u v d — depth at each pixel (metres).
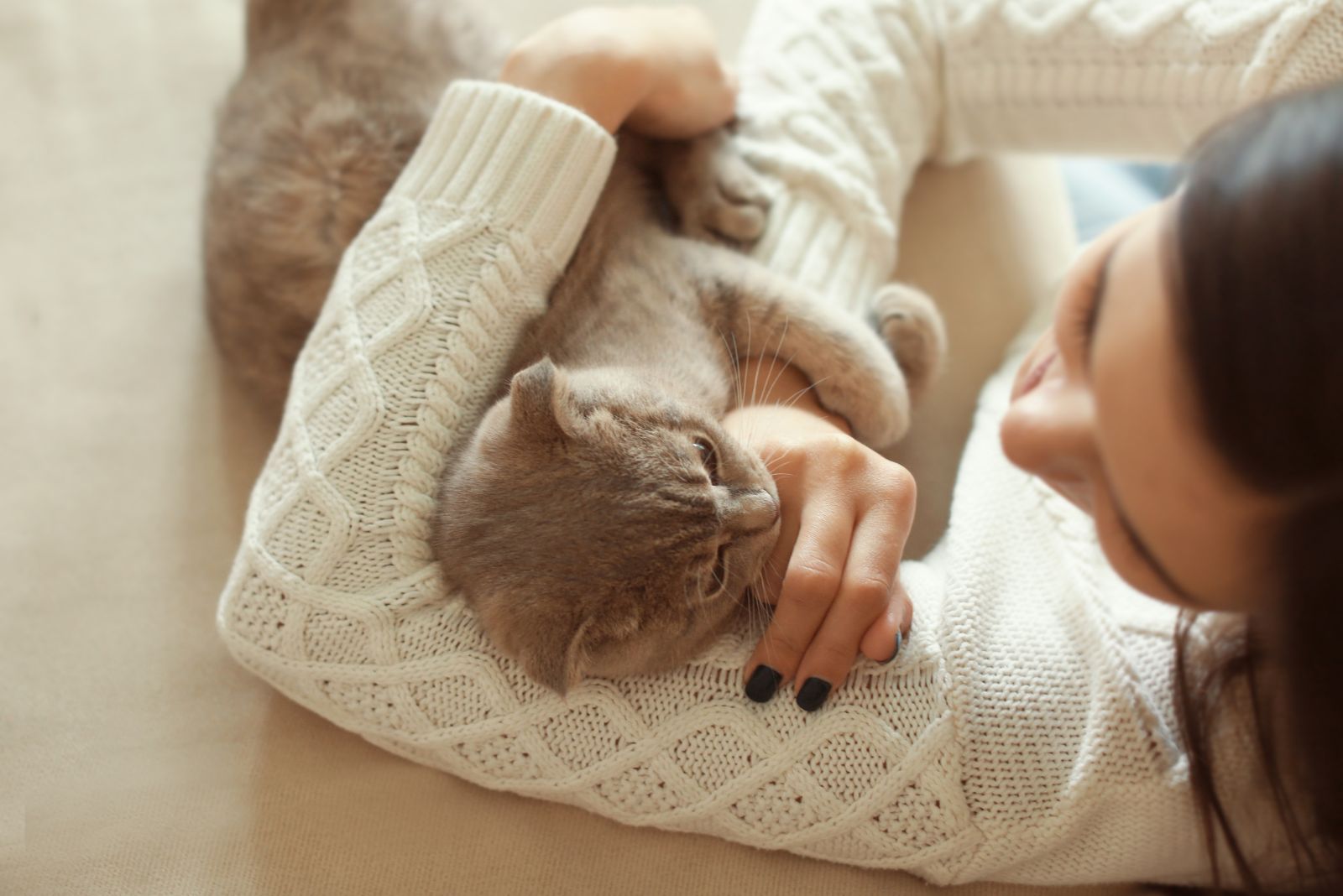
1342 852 0.55
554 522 0.63
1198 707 0.60
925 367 0.74
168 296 0.81
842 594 0.61
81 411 0.78
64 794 0.68
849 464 0.64
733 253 0.72
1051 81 0.74
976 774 0.61
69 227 0.82
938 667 0.62
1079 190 0.86
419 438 0.64
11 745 0.70
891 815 0.61
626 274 0.70
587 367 0.67
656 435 0.65
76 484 0.76
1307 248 0.48
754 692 0.62
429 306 0.65
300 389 0.65
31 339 0.80
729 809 0.62
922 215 0.82
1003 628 0.64
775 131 0.75
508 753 0.63
